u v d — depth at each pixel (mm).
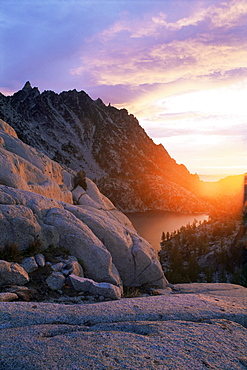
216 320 8562
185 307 9461
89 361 5289
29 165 23203
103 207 30875
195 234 165750
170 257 133125
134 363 5367
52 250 15055
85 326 7324
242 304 10977
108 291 12617
